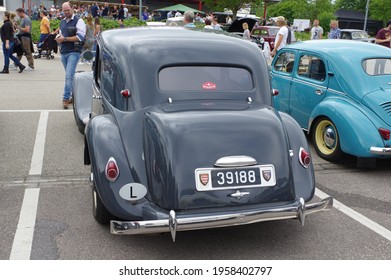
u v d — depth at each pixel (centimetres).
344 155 600
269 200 348
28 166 561
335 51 636
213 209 336
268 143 356
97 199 389
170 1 4919
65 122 766
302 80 680
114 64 428
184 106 387
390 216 452
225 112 374
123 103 400
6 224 409
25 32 1339
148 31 470
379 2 4800
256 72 432
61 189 493
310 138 728
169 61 409
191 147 338
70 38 819
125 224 325
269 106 414
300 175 378
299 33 3053
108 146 367
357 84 589
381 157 555
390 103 559
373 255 372
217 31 495
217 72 420
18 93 1002
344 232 412
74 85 661
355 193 510
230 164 339
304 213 351
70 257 357
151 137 354
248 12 5688
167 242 386
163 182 335
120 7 3341
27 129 719
